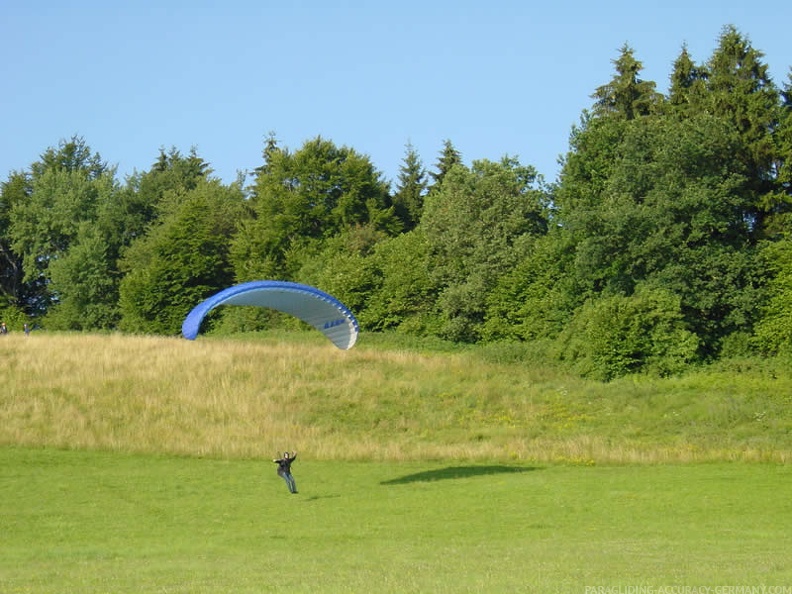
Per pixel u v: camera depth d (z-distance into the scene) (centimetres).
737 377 6950
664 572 2219
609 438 5731
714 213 7944
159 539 3098
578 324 7781
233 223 13388
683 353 7312
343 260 10369
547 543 2914
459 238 9700
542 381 7212
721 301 7819
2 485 4153
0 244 14362
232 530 3262
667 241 7762
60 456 4875
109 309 12862
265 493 4038
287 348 7619
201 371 6744
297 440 5391
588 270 8319
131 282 11719
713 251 7875
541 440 5572
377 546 2900
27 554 2806
